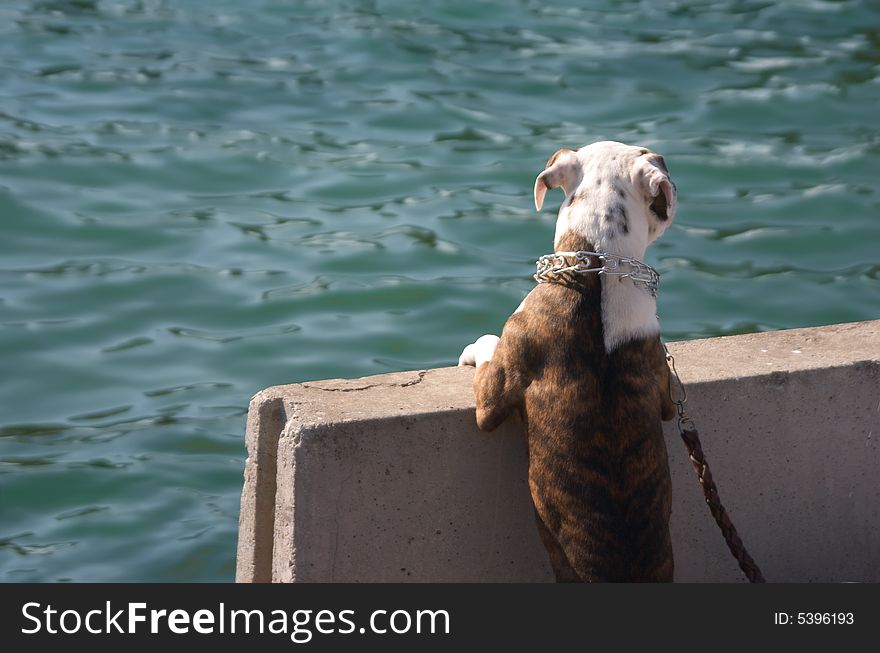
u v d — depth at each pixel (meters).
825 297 11.36
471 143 15.09
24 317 10.83
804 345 5.76
